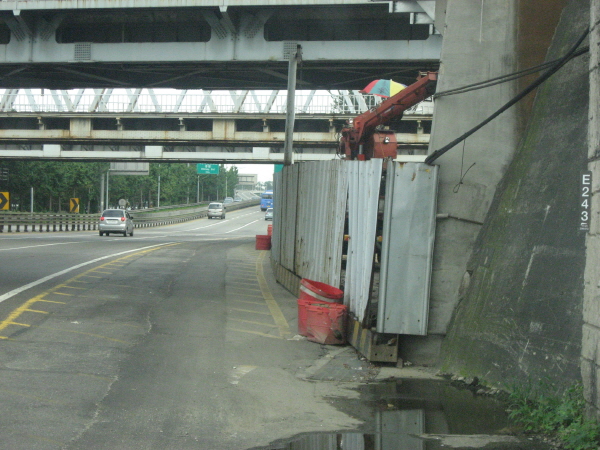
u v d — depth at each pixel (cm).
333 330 944
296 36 1989
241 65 2017
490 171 860
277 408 638
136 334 973
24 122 4341
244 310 1248
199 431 562
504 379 686
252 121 4222
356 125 1923
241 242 3950
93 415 593
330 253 1102
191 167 13275
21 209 7456
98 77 2202
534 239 725
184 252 2814
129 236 4594
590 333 535
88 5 1845
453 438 550
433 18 1070
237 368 796
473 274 815
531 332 673
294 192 1527
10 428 546
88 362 791
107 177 7669
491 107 870
